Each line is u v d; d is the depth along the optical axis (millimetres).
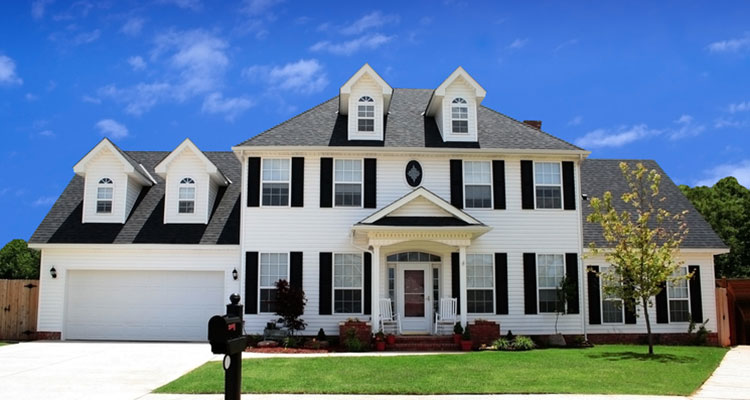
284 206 21578
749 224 36969
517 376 13898
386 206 20938
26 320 21859
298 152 21812
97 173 22656
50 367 14992
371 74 22406
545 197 22391
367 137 22281
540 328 21656
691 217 24094
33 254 36875
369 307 21266
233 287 21703
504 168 22375
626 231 18578
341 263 21516
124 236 21891
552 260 22125
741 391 12734
